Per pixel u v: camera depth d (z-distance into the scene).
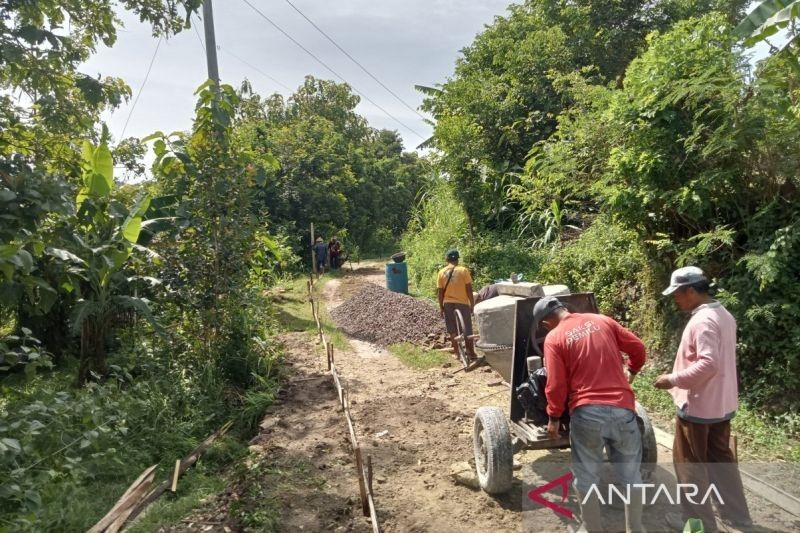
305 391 7.82
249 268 9.33
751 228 6.34
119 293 8.74
